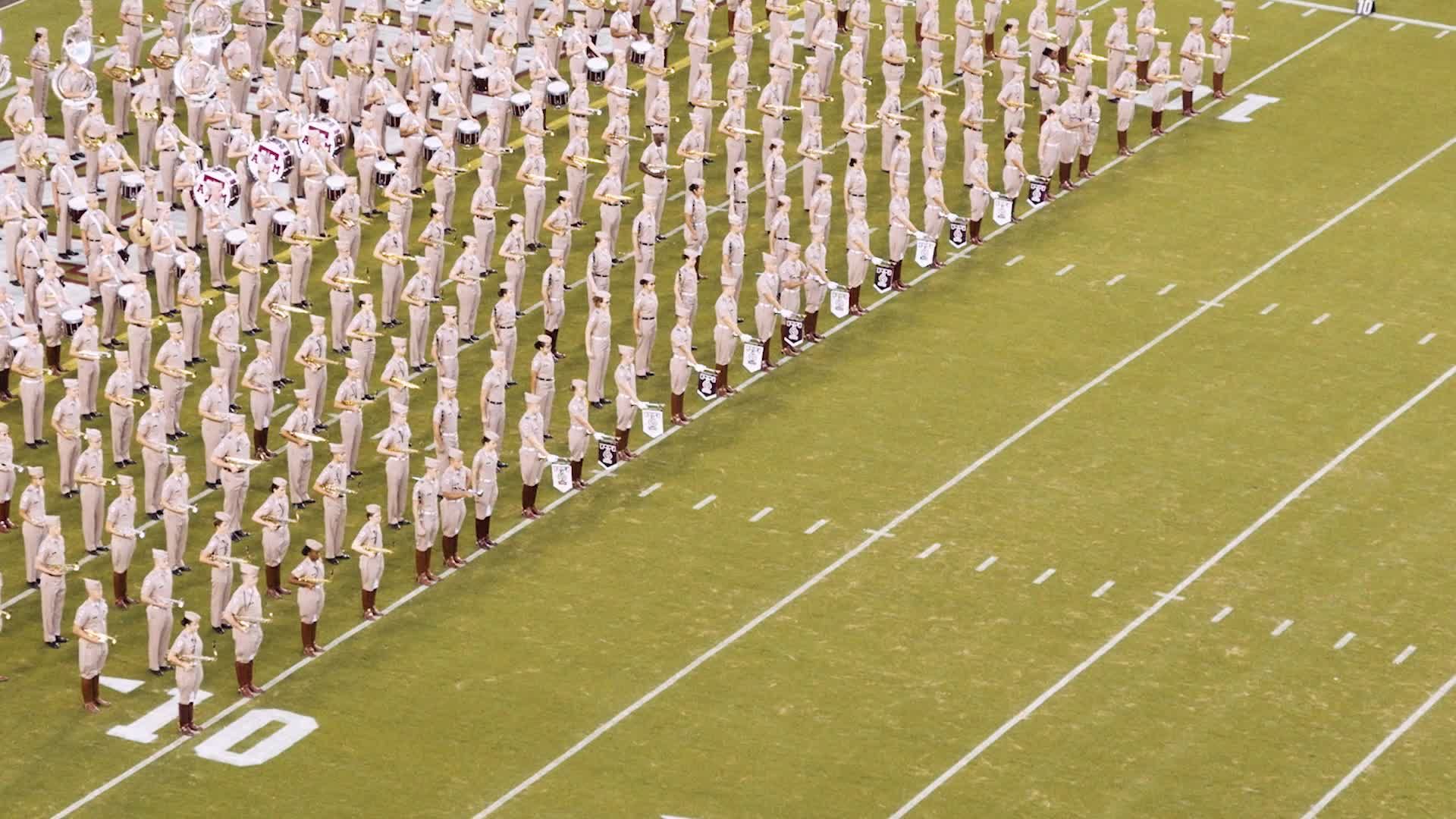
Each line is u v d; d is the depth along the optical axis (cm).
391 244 10850
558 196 11494
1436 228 11950
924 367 10725
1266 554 9475
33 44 13400
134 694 8688
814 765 8312
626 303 11194
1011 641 8962
